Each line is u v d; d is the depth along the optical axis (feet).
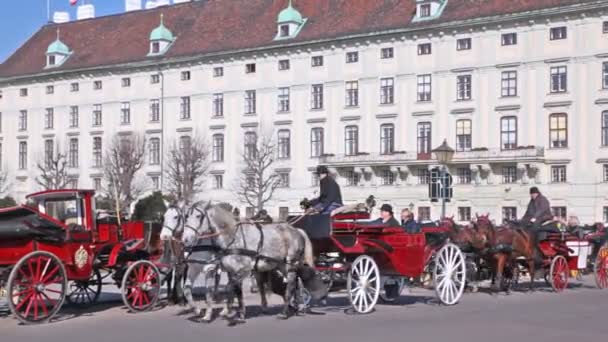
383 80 264.31
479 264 88.12
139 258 73.41
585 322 63.52
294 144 279.49
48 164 304.09
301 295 71.00
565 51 234.99
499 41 245.24
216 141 295.28
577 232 100.07
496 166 243.19
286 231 65.46
